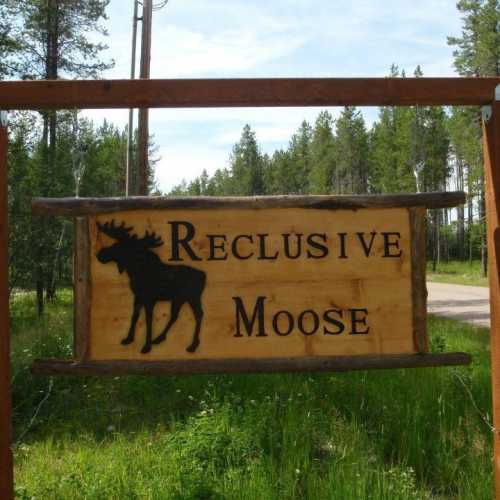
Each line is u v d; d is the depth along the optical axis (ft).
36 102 9.11
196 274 9.61
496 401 9.27
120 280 9.57
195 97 9.12
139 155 41.22
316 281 9.64
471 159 122.11
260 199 9.64
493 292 9.30
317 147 220.23
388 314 9.66
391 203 9.64
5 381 8.96
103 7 59.26
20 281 45.24
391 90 9.27
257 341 9.55
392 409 17.98
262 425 16.25
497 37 97.09
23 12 54.13
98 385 22.70
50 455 15.90
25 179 43.32
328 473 13.82
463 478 14.14
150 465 14.92
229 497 12.66
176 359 9.48
